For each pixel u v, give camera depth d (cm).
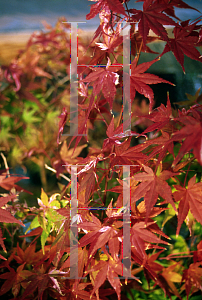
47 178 164
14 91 136
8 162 147
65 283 70
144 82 59
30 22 153
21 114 140
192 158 69
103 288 77
